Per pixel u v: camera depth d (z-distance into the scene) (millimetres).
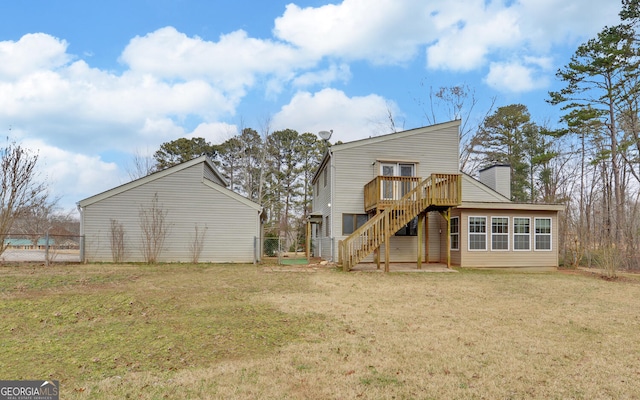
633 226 20938
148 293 8391
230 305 7332
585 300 8656
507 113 31047
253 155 34250
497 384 3846
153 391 3539
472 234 15109
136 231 15250
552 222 15859
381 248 16406
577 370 4266
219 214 15992
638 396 3623
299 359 4461
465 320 6488
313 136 37719
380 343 5109
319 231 21359
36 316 6266
